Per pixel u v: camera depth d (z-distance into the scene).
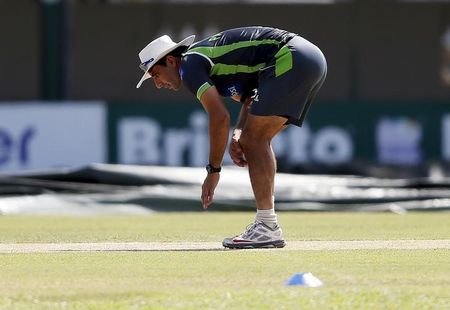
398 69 90.62
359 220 36.06
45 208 43.81
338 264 19.91
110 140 54.59
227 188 44.78
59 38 60.00
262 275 18.27
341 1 86.56
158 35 90.25
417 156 56.34
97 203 43.78
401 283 17.14
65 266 19.83
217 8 89.88
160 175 46.84
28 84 89.50
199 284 17.17
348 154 55.75
